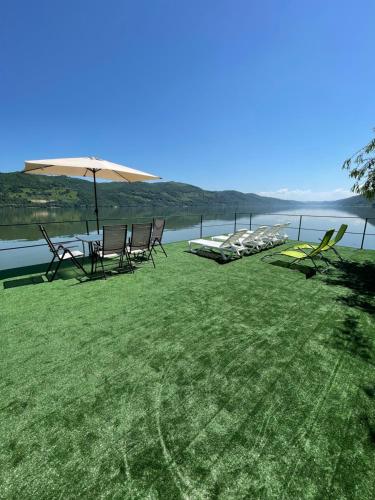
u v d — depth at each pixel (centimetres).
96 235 509
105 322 276
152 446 136
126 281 414
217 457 129
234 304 323
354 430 145
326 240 453
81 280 421
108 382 185
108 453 132
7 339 241
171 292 364
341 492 113
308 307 315
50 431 145
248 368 201
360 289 379
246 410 160
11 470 123
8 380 186
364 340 243
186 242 800
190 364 206
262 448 134
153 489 114
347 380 187
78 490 114
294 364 206
